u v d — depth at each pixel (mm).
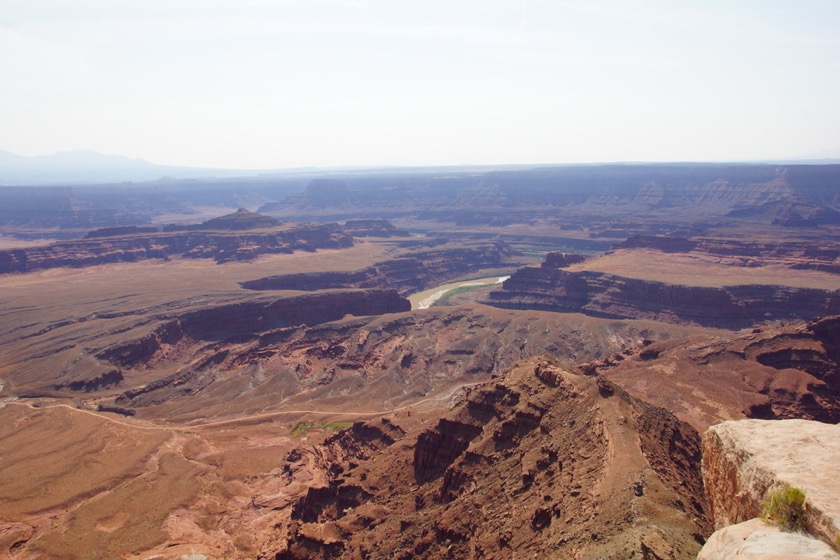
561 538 50156
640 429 68062
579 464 63188
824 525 14961
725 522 22016
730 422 23359
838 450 18656
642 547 39844
